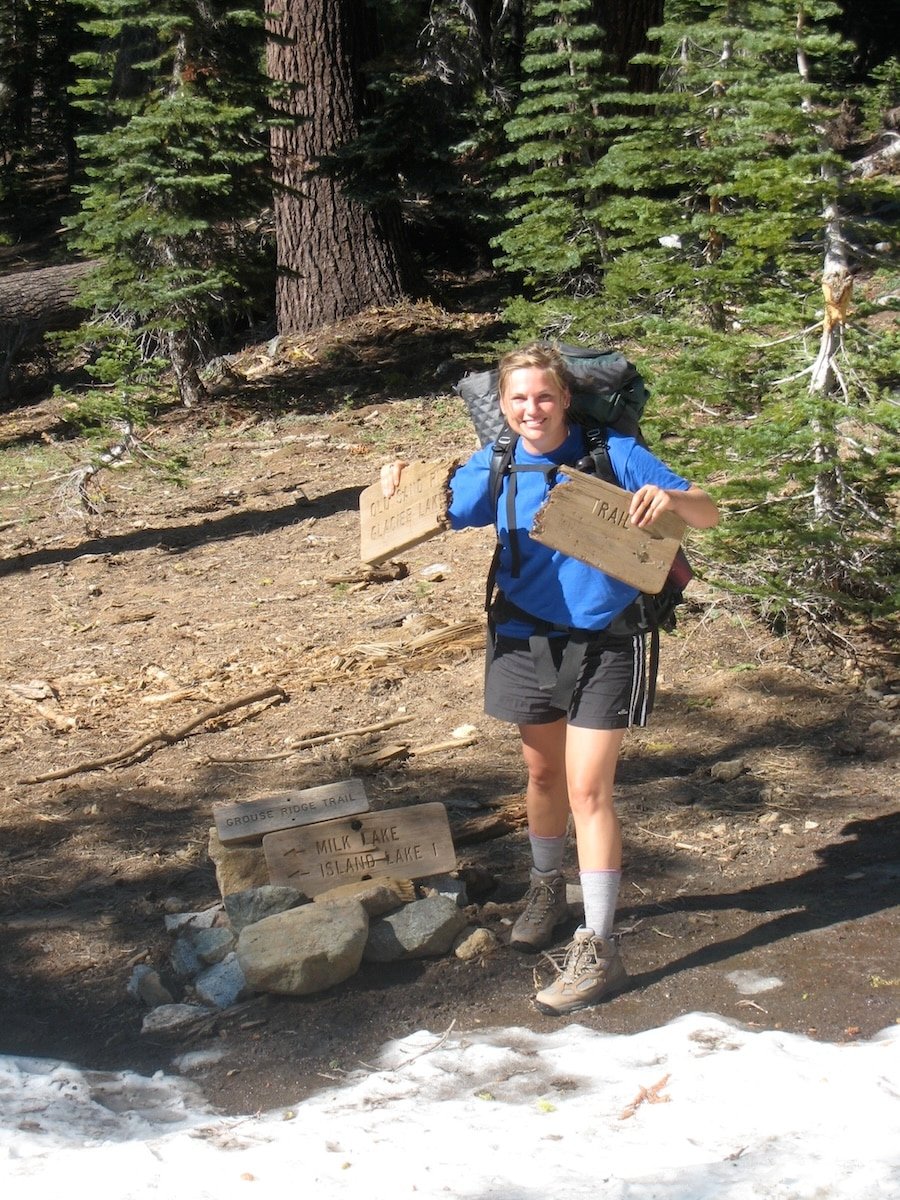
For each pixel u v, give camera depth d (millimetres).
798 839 4852
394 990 4000
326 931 3988
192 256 14312
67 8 28938
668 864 4719
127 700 6707
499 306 17766
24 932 4508
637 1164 2938
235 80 13891
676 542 3527
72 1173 3031
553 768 3965
